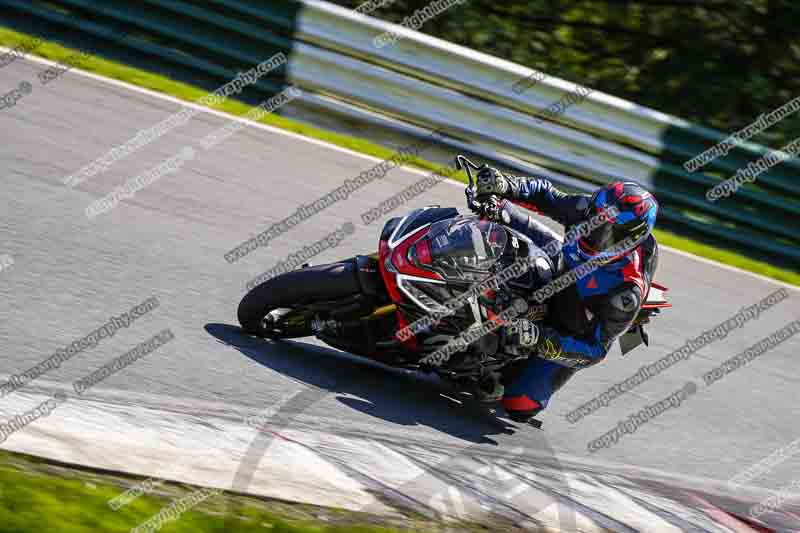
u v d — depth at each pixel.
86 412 14.09
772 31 57.81
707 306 30.53
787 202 37.00
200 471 13.31
